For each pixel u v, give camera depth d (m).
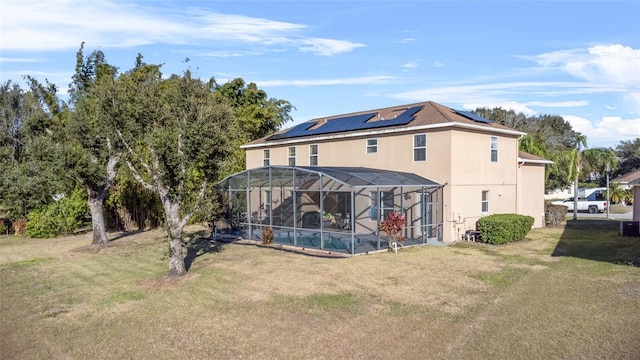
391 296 11.28
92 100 19.81
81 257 18.00
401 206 18.50
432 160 20.78
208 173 14.21
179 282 13.20
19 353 8.31
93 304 11.30
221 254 17.83
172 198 13.96
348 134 24.27
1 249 20.52
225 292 12.00
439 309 10.15
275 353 7.94
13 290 12.95
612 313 9.45
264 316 9.96
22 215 25.98
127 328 9.45
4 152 30.20
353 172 18.98
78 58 24.05
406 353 7.79
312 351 7.98
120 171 23.95
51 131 20.16
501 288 11.78
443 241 20.11
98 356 8.05
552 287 11.67
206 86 14.81
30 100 25.95
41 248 20.58
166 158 13.14
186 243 21.06
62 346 8.58
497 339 8.24
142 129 15.30
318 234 21.75
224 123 14.18
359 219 22.30
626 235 20.55
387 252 17.36
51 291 12.74
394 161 22.47
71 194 26.22
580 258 15.53
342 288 12.12
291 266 15.11
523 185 25.44
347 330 8.98
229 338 8.72
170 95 14.49
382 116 25.61
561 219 27.36
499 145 23.34
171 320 9.87
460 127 20.52
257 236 21.97
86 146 19.62
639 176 19.34
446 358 7.51
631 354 7.41
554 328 8.70
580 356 7.41
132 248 19.92
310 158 27.30
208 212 14.27
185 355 7.98
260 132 46.09
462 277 13.10
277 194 24.00
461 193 20.56
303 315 9.96
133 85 15.80
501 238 19.09
